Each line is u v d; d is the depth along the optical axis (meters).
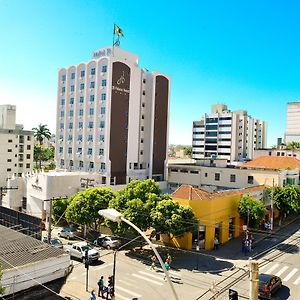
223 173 59.00
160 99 71.50
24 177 58.72
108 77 62.91
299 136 139.62
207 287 26.62
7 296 16.83
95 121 64.56
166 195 37.19
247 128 130.00
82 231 43.94
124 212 34.19
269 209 50.50
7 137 86.06
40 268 18.39
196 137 137.00
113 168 63.50
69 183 53.59
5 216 38.53
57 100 73.94
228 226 41.38
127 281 27.94
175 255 35.19
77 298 24.38
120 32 68.62
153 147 69.88
